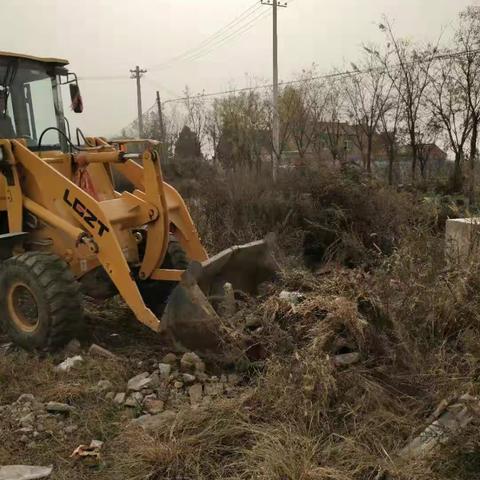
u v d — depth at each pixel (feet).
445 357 11.90
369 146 44.19
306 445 10.06
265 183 28.99
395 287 13.79
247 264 16.02
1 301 16.46
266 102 69.26
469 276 13.85
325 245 24.53
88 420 12.17
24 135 18.79
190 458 10.37
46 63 19.61
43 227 17.03
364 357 12.30
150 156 16.21
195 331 14.02
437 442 9.68
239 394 12.42
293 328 13.35
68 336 15.90
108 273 15.56
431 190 32.12
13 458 10.97
